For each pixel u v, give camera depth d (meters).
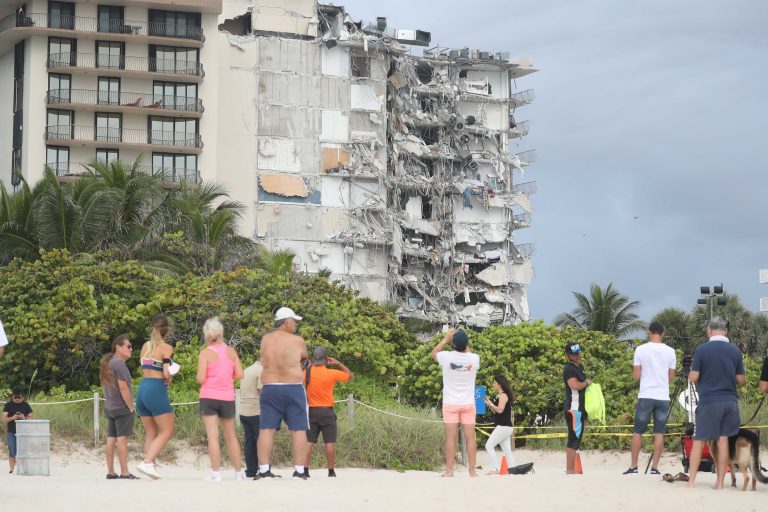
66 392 77.12
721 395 38.97
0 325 32.41
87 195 120.12
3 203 118.50
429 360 82.56
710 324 39.72
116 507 31.27
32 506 30.95
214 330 42.03
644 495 36.41
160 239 117.06
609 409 74.69
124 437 43.59
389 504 33.03
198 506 31.80
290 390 41.25
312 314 86.25
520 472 53.75
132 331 80.25
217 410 41.78
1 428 65.44
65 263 84.25
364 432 65.44
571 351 48.81
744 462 39.06
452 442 45.59
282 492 34.91
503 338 85.00
